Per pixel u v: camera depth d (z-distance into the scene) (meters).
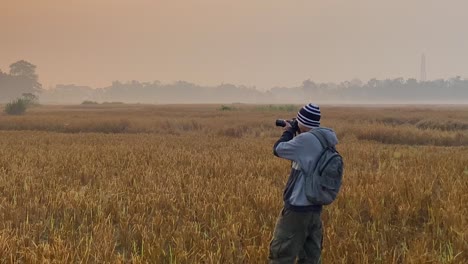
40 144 17.73
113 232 5.93
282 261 4.16
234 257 5.03
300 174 4.07
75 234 5.71
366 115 38.97
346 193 7.54
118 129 29.22
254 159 12.80
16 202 7.13
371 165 12.55
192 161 12.09
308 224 4.12
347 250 5.12
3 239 5.09
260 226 6.11
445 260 4.75
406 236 5.89
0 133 24.77
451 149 17.69
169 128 28.72
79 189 8.38
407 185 8.18
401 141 22.03
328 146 4.07
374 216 6.53
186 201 7.54
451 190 7.93
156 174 9.83
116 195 7.56
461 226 5.74
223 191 7.95
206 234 5.73
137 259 4.66
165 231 5.82
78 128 29.16
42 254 4.71
